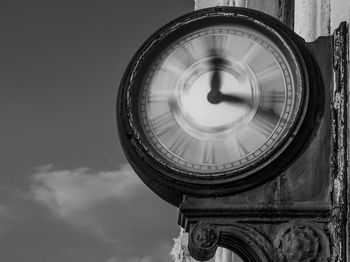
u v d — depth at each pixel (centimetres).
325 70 339
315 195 323
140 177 334
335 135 328
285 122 329
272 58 338
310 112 328
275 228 321
